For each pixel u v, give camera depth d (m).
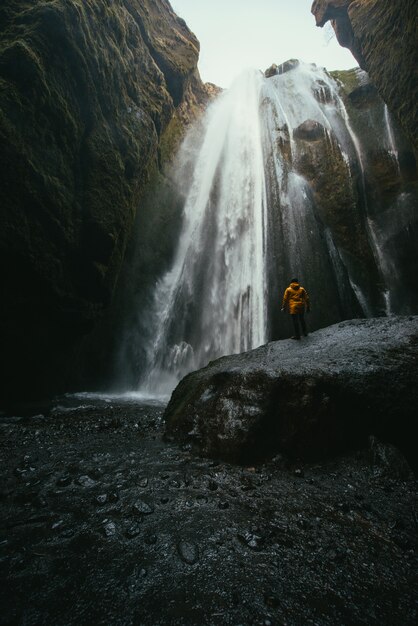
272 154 23.52
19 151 10.10
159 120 17.88
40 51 10.62
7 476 5.05
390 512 4.19
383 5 18.67
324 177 22.81
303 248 19.83
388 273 20.62
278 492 4.57
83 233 12.42
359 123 25.50
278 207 21.38
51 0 11.23
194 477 4.97
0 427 7.81
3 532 3.62
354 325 8.80
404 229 20.78
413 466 5.61
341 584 2.94
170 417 7.62
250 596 2.75
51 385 13.51
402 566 3.22
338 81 28.70
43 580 2.92
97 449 6.20
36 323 11.99
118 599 2.72
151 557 3.23
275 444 5.57
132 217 15.57
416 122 16.94
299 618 2.55
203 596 2.75
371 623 2.54
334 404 5.63
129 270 16.69
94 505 4.18
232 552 3.30
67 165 11.92
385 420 5.66
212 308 20.17
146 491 4.55
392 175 22.69
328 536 3.62
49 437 7.02
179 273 19.78
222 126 26.58
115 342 15.98
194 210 21.94
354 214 21.41
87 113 12.67
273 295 19.27
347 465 5.26
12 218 10.11
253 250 21.19
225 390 6.34
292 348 7.99
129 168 14.62
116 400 13.34
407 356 6.33
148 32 18.86
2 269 10.32
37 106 10.58
